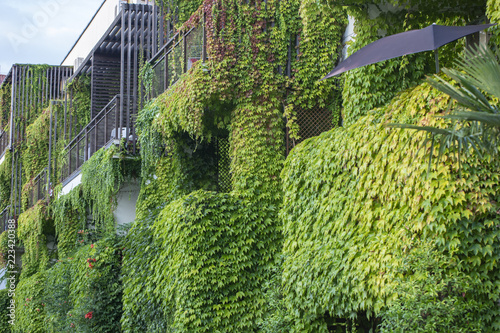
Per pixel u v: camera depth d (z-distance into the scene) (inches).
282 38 489.1
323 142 381.7
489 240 265.7
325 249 354.3
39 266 959.6
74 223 828.0
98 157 670.5
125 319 529.3
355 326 363.6
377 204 322.3
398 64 392.5
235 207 460.8
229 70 482.3
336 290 333.4
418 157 286.5
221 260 444.1
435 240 275.9
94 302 590.2
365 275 308.0
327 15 490.9
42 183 1000.9
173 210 474.3
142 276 519.8
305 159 397.4
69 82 984.9
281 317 390.3
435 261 268.2
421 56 392.8
